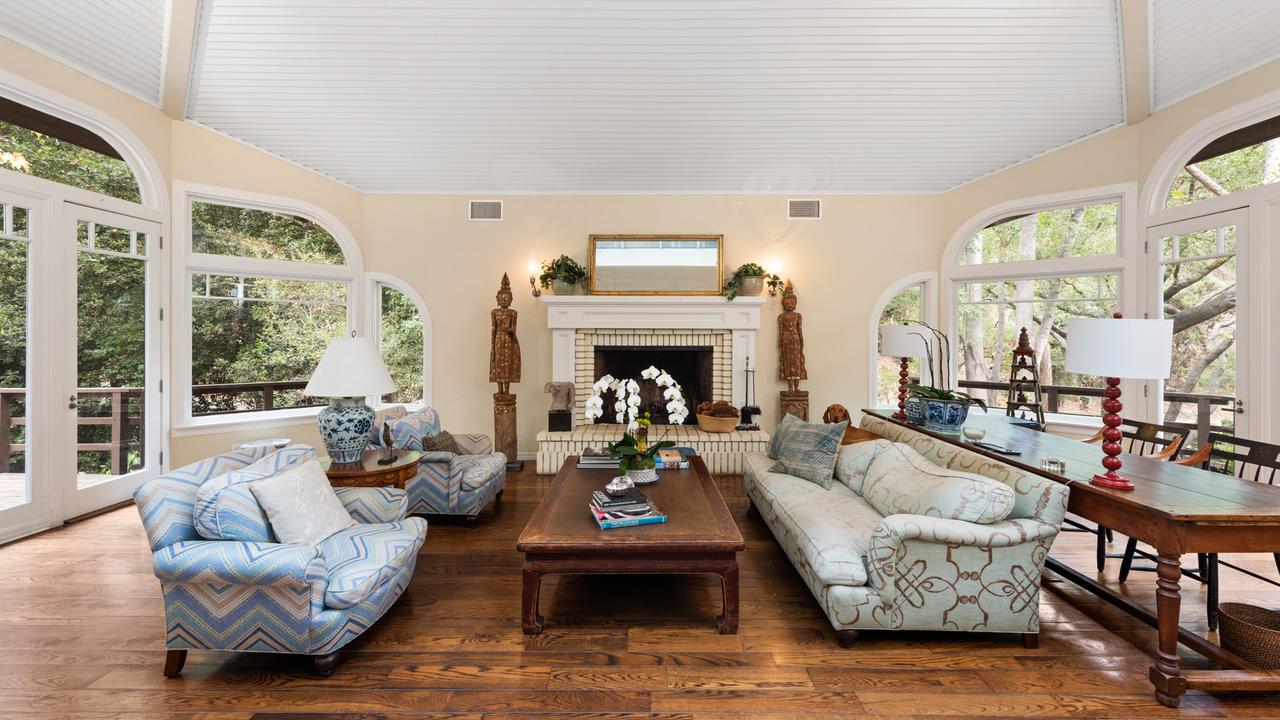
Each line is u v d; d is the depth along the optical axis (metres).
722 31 3.69
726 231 5.26
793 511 2.64
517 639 2.18
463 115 4.33
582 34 3.70
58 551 3.03
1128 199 4.04
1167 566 1.77
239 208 4.54
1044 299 4.64
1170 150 3.73
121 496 3.78
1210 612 2.18
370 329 5.26
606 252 5.22
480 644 2.14
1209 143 3.60
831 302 5.27
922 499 2.29
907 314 5.45
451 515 3.49
